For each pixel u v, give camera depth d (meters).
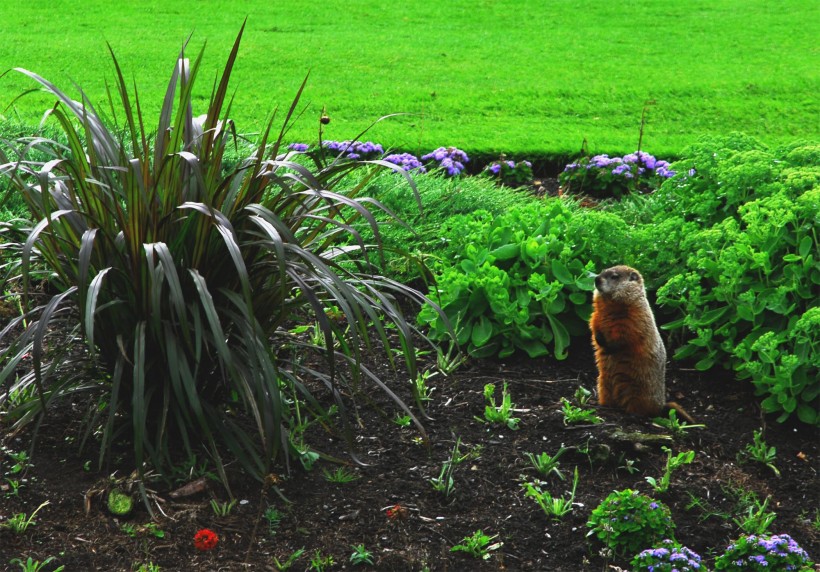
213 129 3.42
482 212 5.87
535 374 4.89
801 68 15.07
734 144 5.75
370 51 15.89
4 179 6.06
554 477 3.93
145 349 3.65
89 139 3.60
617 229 5.44
